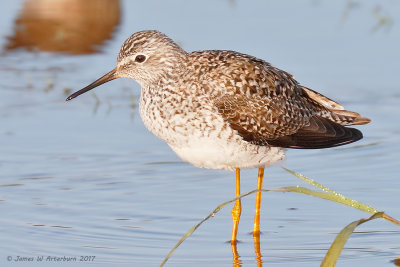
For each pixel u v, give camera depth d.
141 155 15.91
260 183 13.09
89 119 17.62
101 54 20.91
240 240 12.64
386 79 19.16
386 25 22.22
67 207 13.61
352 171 15.05
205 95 12.34
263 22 22.36
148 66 12.98
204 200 14.01
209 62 12.71
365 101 18.20
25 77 19.61
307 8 23.69
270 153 12.77
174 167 15.42
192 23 22.16
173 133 12.52
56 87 19.00
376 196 13.85
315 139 12.91
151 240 12.50
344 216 13.23
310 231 12.77
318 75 19.25
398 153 15.80
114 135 16.81
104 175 14.97
